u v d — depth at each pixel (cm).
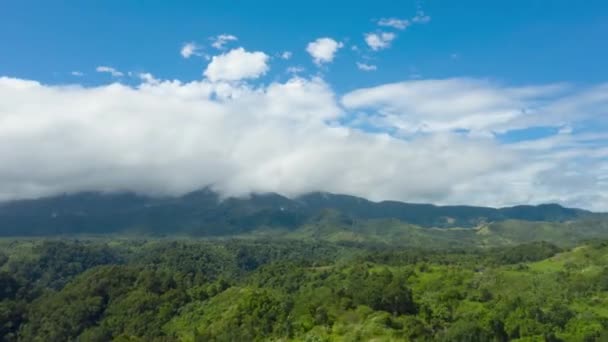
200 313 19638
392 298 16138
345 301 15962
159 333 19162
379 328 13788
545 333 16650
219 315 18388
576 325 17725
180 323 19500
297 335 14500
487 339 15875
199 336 16612
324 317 15112
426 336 14425
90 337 19975
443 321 16962
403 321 14900
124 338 17825
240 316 17200
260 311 16800
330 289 18438
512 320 17412
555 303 19912
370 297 15912
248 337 15462
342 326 14350
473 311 18488
